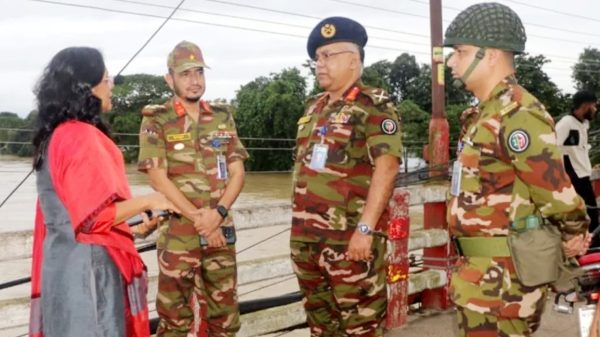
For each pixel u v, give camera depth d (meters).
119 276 2.43
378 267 3.05
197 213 3.12
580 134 6.18
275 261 4.02
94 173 2.27
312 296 3.21
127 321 2.49
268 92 27.22
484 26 2.30
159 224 3.23
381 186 2.89
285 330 4.20
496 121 2.26
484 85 2.34
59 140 2.31
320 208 2.99
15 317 3.18
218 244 3.19
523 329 2.30
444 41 2.40
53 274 2.34
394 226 4.29
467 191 2.33
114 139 2.62
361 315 3.07
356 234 2.88
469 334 2.33
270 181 24.31
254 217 3.91
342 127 2.96
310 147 3.06
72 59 2.39
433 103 5.45
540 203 2.22
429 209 4.81
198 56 3.24
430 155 5.40
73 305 2.32
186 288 3.19
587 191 6.24
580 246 2.31
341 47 2.95
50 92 2.37
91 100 2.40
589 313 2.60
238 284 3.85
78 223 2.24
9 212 17.95
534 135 2.17
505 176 2.26
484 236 2.30
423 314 4.70
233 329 3.34
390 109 2.94
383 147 2.89
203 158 3.24
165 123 3.22
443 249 4.80
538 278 2.21
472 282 2.32
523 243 2.22
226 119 3.37
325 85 3.01
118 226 2.45
